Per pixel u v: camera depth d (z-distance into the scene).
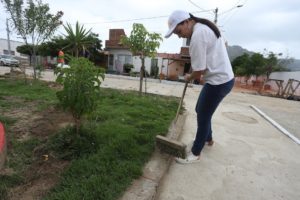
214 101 2.14
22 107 3.74
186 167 2.29
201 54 1.89
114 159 2.07
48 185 1.66
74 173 1.79
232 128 3.86
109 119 3.31
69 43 6.85
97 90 2.24
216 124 4.00
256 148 2.98
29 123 2.92
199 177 2.12
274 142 3.30
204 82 2.18
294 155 2.84
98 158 2.01
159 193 1.83
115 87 8.48
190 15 2.03
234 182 2.08
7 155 2.01
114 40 18.75
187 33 2.06
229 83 2.09
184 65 17.36
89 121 3.09
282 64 16.78
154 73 17.55
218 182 2.06
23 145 2.23
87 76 2.12
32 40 7.21
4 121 2.85
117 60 18.84
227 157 2.61
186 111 4.76
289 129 4.16
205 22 1.96
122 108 4.08
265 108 6.46
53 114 3.39
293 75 14.37
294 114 5.88
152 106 4.57
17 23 6.84
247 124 4.25
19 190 1.59
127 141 2.42
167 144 2.35
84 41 6.75
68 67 2.16
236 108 5.96
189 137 3.15
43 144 2.26
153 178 1.91
